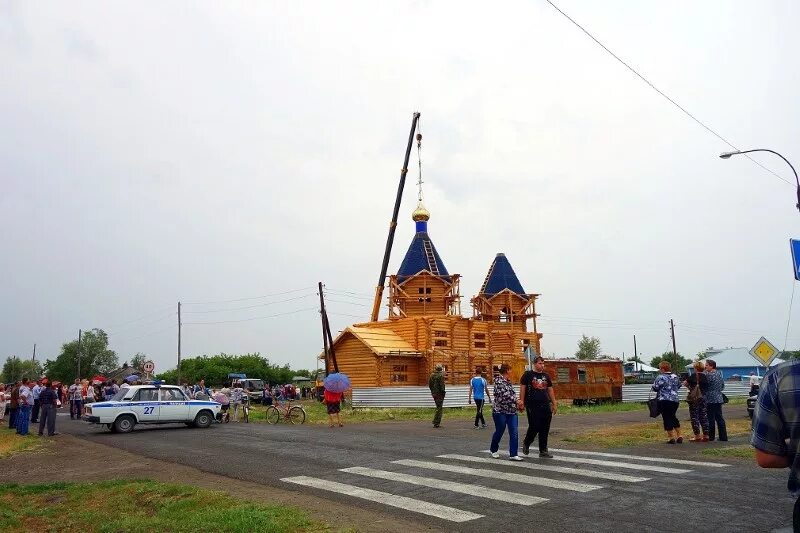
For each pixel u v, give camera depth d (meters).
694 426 15.48
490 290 48.53
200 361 89.62
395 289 45.00
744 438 16.06
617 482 9.84
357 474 11.23
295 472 11.74
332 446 15.62
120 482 11.01
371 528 7.45
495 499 8.82
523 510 8.16
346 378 22.75
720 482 9.70
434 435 18.02
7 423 27.97
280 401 46.38
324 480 10.74
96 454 16.11
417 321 41.19
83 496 10.16
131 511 9.09
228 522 7.70
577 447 14.54
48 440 20.06
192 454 15.22
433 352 39.91
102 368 101.19
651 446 14.53
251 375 88.00
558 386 38.19
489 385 41.50
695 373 15.59
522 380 12.79
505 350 44.59
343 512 8.30
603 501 8.54
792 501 8.30
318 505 8.78
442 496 9.12
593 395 39.75
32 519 9.05
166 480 11.34
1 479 12.62
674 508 8.02
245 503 8.96
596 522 7.48
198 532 7.53
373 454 13.86
